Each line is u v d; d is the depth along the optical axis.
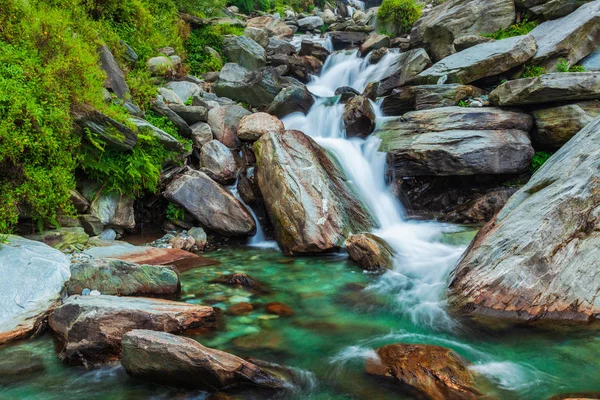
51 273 5.29
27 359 4.39
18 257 5.40
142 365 3.95
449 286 5.91
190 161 9.99
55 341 4.73
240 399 3.79
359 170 9.85
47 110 6.49
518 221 5.84
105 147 7.69
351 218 8.34
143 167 8.07
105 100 8.40
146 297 5.53
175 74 12.84
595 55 11.30
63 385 4.01
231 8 24.41
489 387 3.82
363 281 6.61
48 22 7.27
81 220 7.37
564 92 9.08
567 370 4.11
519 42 11.17
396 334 4.95
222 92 13.12
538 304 5.05
